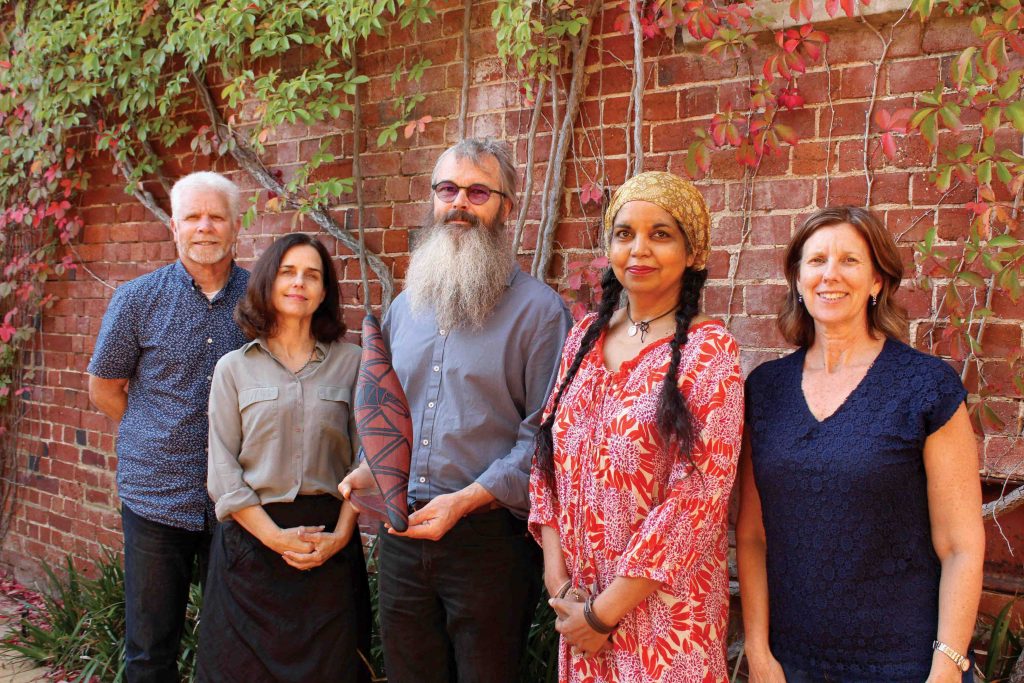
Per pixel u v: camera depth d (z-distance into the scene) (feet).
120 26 12.60
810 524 5.41
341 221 11.50
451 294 7.30
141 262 13.66
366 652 8.63
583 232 9.66
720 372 5.62
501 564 7.07
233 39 11.77
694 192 5.97
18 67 13.64
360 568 8.50
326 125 11.58
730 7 8.37
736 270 8.76
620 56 9.37
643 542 5.51
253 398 8.02
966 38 7.63
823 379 5.70
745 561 5.96
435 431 7.29
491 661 7.14
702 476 5.53
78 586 12.72
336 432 8.21
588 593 6.01
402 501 6.76
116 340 8.93
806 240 5.84
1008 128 7.55
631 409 5.77
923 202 7.88
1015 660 7.53
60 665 11.35
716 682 5.71
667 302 6.10
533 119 9.75
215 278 9.14
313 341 8.46
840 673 5.34
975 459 5.26
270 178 11.95
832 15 7.97
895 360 5.51
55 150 13.89
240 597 7.93
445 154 7.82
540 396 7.21
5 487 15.83
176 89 12.14
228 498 7.85
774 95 8.45
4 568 15.87
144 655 8.84
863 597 5.29
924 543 5.32
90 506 14.35
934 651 5.14
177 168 13.16
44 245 14.89
